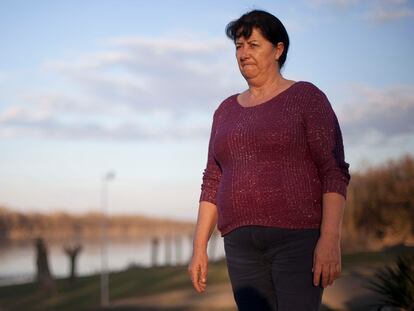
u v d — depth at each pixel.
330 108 2.55
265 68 2.60
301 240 2.41
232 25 2.66
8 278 63.78
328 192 2.43
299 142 2.48
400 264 8.12
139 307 29.02
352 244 31.66
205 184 2.78
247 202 2.46
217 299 25.30
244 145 2.51
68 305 35.28
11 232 150.12
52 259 99.38
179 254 74.00
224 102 2.78
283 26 2.64
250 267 2.50
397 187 32.09
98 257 105.12
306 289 2.39
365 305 12.30
